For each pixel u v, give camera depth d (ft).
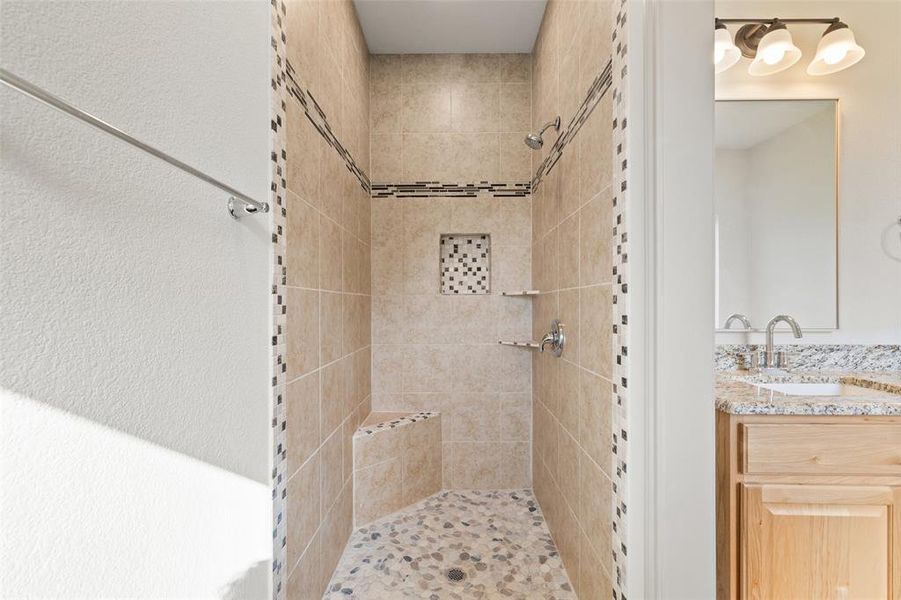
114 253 1.74
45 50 1.46
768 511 3.57
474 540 5.74
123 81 1.79
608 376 3.67
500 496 7.17
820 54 5.40
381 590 4.70
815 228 5.61
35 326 1.43
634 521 3.23
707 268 3.03
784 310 5.63
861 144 5.57
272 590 3.15
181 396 2.14
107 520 1.69
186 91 2.22
